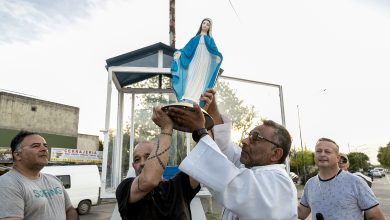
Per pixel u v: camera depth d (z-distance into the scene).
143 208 1.94
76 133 33.28
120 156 7.29
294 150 40.91
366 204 3.15
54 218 2.96
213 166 1.71
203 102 2.24
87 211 13.67
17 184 2.77
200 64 3.54
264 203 1.69
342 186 3.27
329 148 3.41
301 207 3.82
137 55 6.80
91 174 14.20
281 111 7.11
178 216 1.98
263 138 2.04
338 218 3.19
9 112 27.30
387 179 59.88
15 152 2.97
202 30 3.74
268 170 1.91
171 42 9.89
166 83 7.64
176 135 6.57
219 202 1.74
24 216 2.78
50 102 30.86
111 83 6.41
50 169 12.95
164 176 4.98
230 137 2.40
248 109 6.73
